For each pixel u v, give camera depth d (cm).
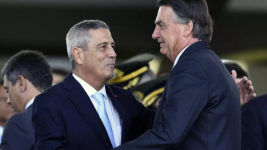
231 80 638
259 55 2458
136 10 2247
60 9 2220
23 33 2242
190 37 644
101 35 688
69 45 702
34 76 834
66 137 659
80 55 692
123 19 2264
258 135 744
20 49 2302
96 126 669
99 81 696
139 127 745
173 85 598
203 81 596
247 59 2547
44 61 855
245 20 2247
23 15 2211
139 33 2289
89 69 689
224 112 605
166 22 645
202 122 602
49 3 2198
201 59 613
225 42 2334
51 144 636
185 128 578
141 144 588
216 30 2283
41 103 667
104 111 698
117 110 712
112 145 687
